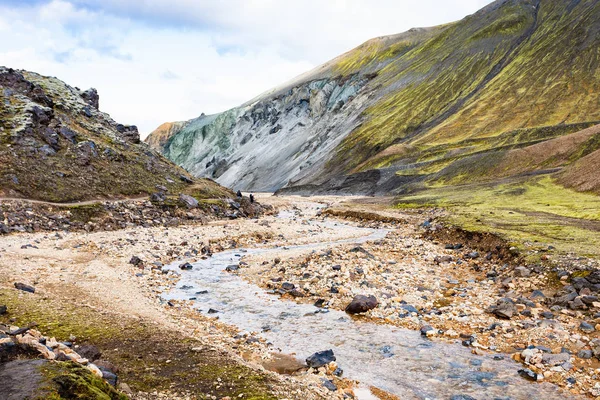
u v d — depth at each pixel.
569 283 25.83
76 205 57.84
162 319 21.72
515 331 20.84
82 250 39.94
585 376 16.22
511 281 28.52
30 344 11.70
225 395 12.32
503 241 37.84
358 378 16.36
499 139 156.00
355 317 23.84
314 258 36.69
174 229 58.03
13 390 8.86
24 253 36.56
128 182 72.38
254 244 50.53
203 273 35.12
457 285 29.72
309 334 21.30
